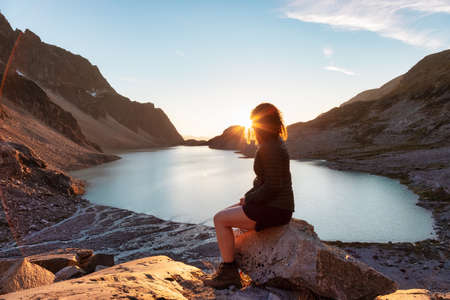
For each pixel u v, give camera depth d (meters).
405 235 22.84
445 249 16.38
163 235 22.44
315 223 26.86
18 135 73.06
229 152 162.75
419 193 39.19
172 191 42.91
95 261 8.18
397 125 122.81
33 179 35.41
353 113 156.62
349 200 36.72
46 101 111.56
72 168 71.94
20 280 4.27
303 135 141.25
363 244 18.41
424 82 154.62
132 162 95.38
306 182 51.69
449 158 60.25
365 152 98.38
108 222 26.17
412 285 11.84
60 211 28.39
